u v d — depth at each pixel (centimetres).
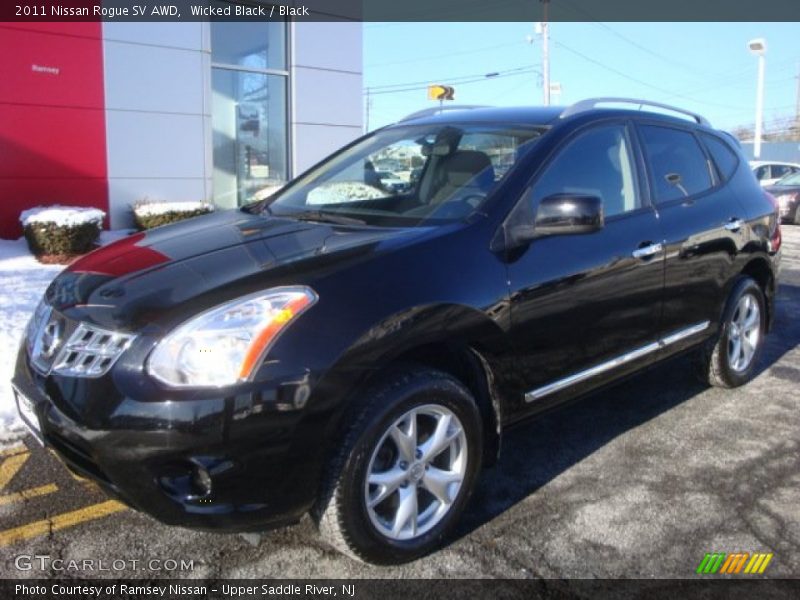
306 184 429
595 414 462
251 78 1220
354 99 1320
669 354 438
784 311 770
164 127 1113
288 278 272
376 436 273
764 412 468
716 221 458
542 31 3278
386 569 292
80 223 902
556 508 343
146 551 301
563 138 375
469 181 356
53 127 1019
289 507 262
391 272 288
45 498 341
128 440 244
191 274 284
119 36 1051
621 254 378
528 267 330
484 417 329
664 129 454
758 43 2753
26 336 314
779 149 4297
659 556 304
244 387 247
